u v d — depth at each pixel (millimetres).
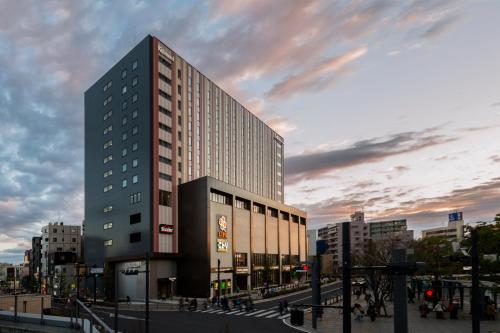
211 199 80562
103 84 97188
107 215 90188
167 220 79812
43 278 137500
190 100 91938
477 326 13812
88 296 87562
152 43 82938
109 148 92312
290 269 115062
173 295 77875
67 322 27578
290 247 117500
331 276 136625
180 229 81812
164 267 77750
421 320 37188
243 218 91562
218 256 79875
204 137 96000
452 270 50438
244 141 118938
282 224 114250
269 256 103062
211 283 76625
